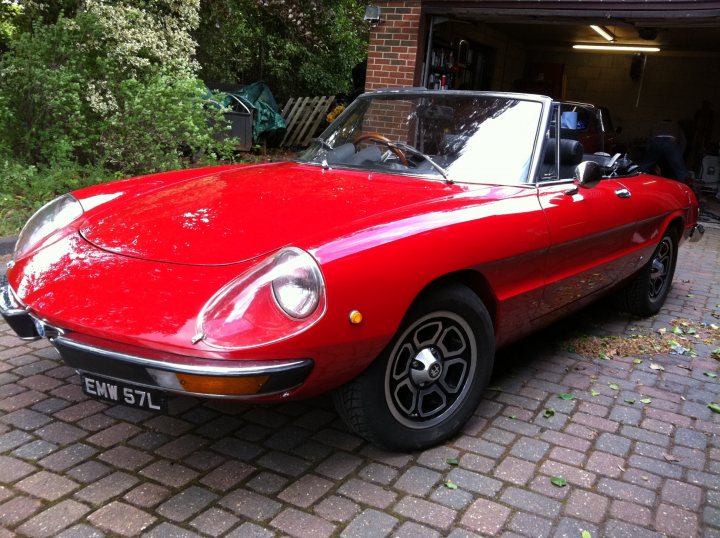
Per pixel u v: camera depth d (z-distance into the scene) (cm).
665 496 247
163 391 208
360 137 350
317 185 294
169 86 760
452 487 242
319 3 1415
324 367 217
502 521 225
